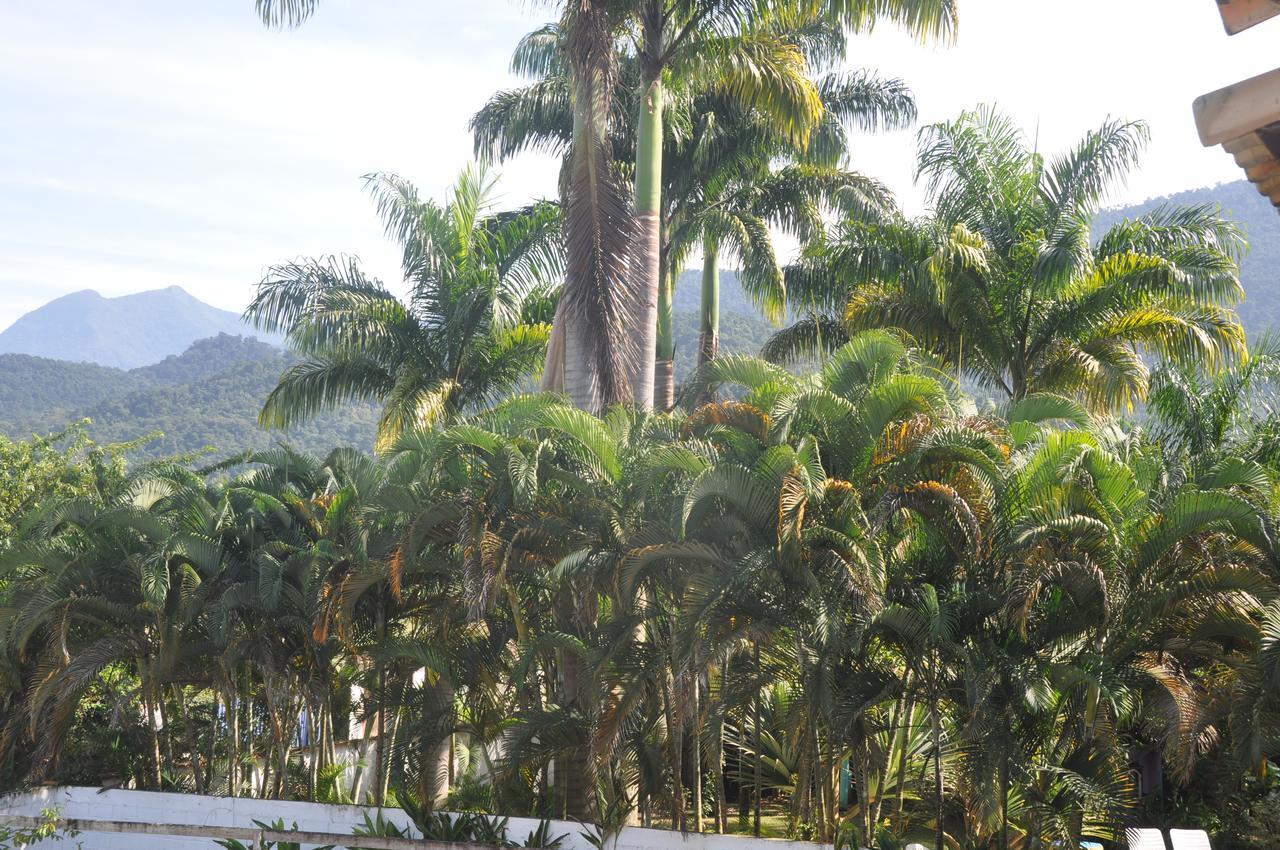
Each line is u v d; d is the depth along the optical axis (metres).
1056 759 11.63
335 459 16.67
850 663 11.62
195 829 13.20
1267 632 10.68
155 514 16.11
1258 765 13.45
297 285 21.08
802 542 10.88
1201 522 11.06
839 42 23.67
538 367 21.98
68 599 15.28
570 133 22.95
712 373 12.68
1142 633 11.39
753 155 22.88
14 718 16.50
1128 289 18.08
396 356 20.98
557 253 21.64
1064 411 12.70
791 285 23.94
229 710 16.12
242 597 14.98
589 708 12.73
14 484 21.92
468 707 14.60
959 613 11.14
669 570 12.33
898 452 11.30
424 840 12.77
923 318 18.97
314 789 16.33
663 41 17.06
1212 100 3.60
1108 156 19.20
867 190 22.83
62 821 13.58
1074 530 10.78
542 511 12.81
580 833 13.02
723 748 15.94
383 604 15.19
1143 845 11.58
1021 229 19.23
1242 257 18.88
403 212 21.20
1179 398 17.78
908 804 14.87
